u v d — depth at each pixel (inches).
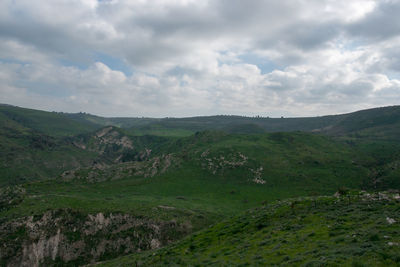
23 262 3056.1
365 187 6215.6
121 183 6515.8
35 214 3533.5
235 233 1924.2
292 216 1847.9
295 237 1337.4
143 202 4793.3
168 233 3656.5
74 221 3644.2
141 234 3612.2
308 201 2079.2
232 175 7116.1
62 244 3353.8
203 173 7298.2
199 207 4872.0
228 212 4717.0
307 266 862.5
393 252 799.1
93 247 3425.2
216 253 1449.3
